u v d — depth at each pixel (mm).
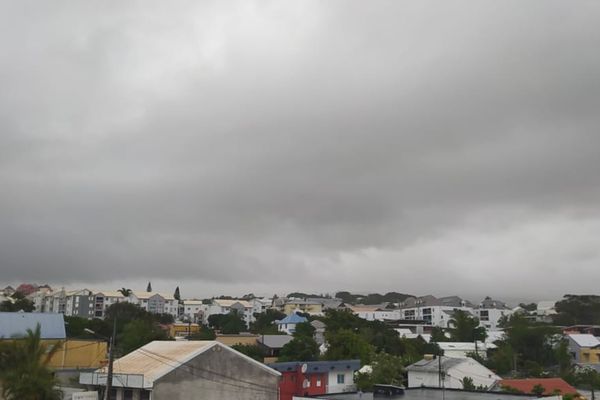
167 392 38719
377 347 97188
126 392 39344
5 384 35781
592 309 194250
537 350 107062
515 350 104312
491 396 42906
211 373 41719
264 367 45406
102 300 199500
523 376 86875
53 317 59281
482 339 131000
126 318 122312
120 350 74562
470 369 69938
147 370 39719
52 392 36875
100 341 59188
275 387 45938
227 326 157500
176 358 41062
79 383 42438
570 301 199500
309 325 120312
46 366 39312
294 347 81875
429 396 42719
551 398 41594
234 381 43125
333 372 61938
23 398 35500
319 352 84750
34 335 38938
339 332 82812
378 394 43875
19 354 37375
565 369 93375
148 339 81375
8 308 136375
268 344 90438
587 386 81938
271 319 188875
